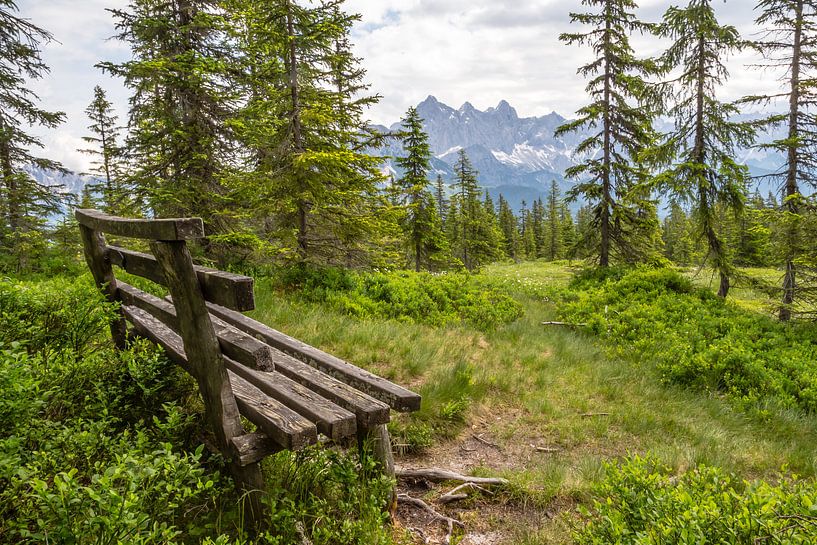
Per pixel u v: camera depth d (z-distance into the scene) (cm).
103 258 465
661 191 1733
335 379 373
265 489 310
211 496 295
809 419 784
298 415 297
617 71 1853
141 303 419
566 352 993
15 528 200
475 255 4119
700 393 871
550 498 429
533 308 1500
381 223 1209
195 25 1178
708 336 1155
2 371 248
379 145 1495
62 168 1594
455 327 1060
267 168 1098
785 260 1571
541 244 8138
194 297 279
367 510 326
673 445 598
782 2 1550
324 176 1084
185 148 1237
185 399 401
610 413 698
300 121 1107
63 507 183
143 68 1112
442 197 5166
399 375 689
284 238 1125
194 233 265
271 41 1051
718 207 1711
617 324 1221
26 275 1079
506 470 484
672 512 254
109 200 1236
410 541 354
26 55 1344
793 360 1009
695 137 1667
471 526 388
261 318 792
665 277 1552
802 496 225
